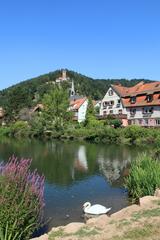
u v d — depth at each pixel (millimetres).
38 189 12359
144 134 60375
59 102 91062
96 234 10375
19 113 117312
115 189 22969
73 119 100375
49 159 39094
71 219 16375
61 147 55094
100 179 26719
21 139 78062
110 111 93000
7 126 110750
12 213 10297
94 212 16906
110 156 41469
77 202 19688
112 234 10250
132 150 48000
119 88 92812
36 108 115562
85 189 23141
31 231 11562
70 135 77188
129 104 86000
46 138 81375
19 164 12234
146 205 13727
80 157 40844
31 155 43125
